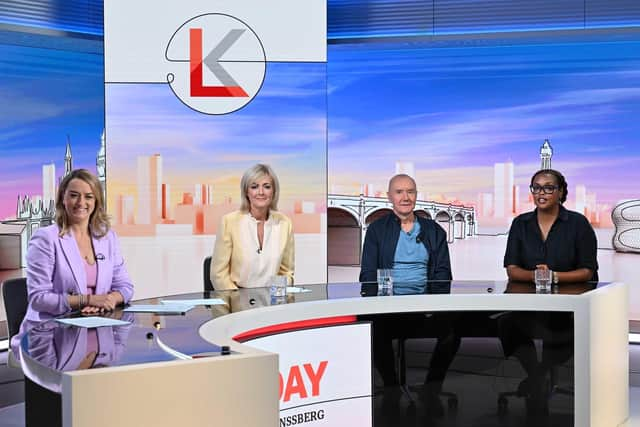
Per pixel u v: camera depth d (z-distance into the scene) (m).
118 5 5.38
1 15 6.12
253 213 4.47
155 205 5.50
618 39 6.65
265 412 2.17
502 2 6.69
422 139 7.09
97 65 6.97
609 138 6.73
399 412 3.74
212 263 4.46
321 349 3.50
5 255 6.62
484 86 6.96
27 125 6.68
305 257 5.68
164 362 2.05
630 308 6.71
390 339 3.72
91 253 3.57
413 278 4.51
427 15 6.79
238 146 5.53
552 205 4.46
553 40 6.78
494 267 7.02
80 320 2.93
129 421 1.98
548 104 6.85
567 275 4.33
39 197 6.77
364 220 7.20
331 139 7.21
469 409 3.84
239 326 3.05
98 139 7.00
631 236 6.70
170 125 5.46
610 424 4.16
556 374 3.89
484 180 7.00
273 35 5.50
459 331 3.83
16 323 3.61
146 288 5.52
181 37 5.43
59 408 2.12
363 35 6.88
